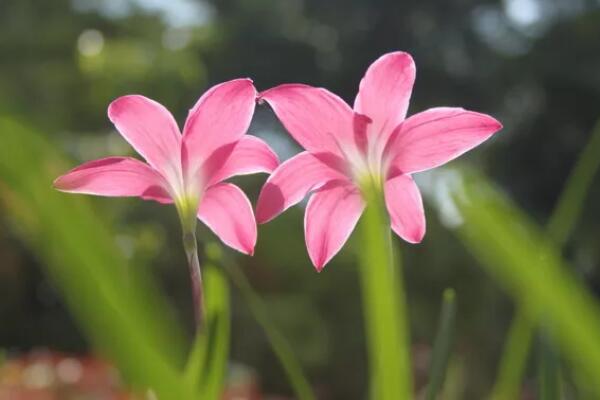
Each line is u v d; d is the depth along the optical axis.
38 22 4.73
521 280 0.44
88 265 0.39
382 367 0.45
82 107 4.65
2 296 3.92
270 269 3.70
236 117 0.51
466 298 3.48
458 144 0.50
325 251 0.52
